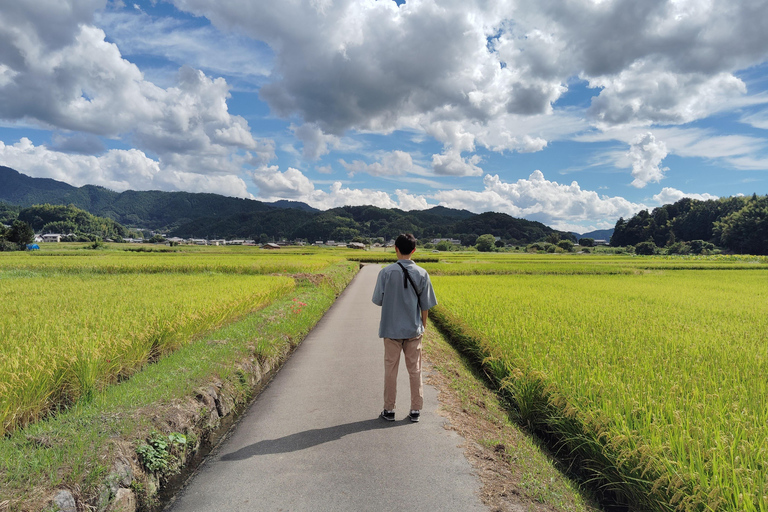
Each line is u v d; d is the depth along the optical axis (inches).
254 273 997.2
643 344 251.4
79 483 95.3
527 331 281.3
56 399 158.4
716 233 5196.9
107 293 404.5
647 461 114.2
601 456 134.0
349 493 112.2
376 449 140.4
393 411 166.9
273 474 123.9
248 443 147.0
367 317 466.0
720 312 412.2
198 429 150.0
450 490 114.6
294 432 156.3
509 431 169.6
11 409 132.6
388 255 2687.0
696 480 102.9
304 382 222.4
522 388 188.7
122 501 102.7
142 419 131.3
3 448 106.8
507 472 128.4
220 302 335.9
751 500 93.4
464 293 569.9
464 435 154.5
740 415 131.8
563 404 161.0
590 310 404.5
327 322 431.2
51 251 2313.0
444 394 203.6
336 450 139.7
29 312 281.4
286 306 417.7
